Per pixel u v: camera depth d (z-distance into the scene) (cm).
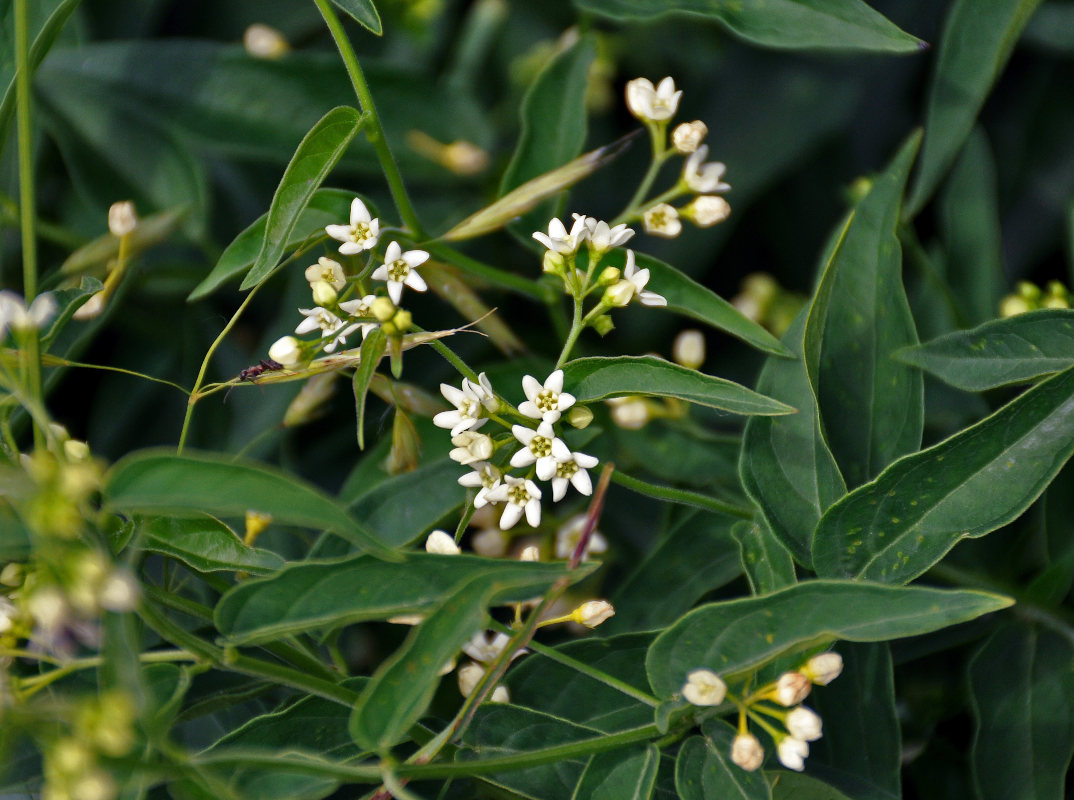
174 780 40
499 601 41
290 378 44
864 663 44
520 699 44
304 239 45
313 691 42
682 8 47
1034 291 49
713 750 42
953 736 49
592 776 42
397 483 45
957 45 48
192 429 52
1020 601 47
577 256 47
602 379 44
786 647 41
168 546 42
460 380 50
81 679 44
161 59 52
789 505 44
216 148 51
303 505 38
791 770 43
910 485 43
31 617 41
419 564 41
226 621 41
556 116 49
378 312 42
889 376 45
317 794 41
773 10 47
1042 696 46
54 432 42
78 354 48
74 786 38
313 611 40
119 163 52
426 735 43
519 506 44
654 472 49
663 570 47
